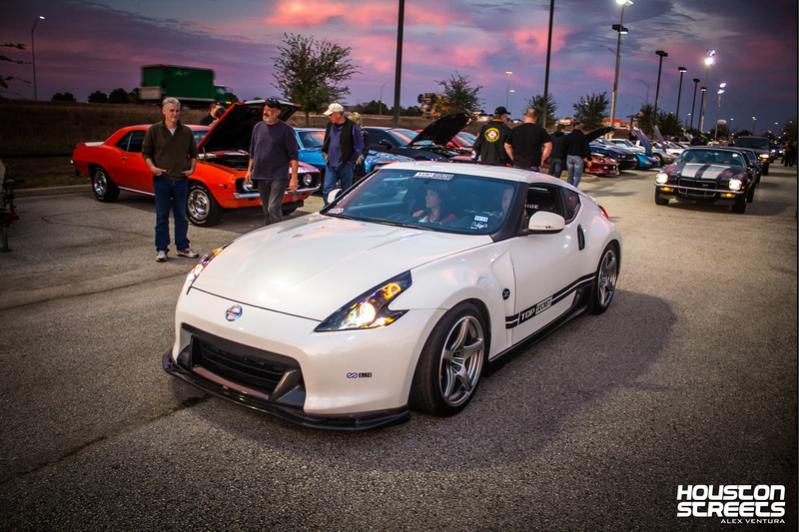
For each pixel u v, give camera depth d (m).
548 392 3.56
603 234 4.89
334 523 2.28
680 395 3.61
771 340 4.70
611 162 21.12
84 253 6.66
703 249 8.59
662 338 4.66
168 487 2.46
